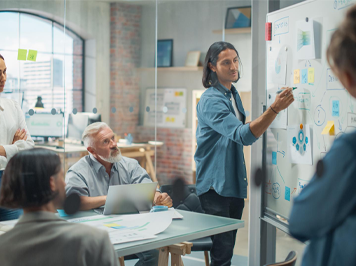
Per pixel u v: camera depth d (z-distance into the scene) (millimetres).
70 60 6094
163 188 2967
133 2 6309
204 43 5898
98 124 2613
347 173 956
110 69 6383
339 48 950
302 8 2355
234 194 2658
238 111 2832
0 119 2625
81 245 1163
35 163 1204
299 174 2393
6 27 4008
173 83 6504
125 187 2135
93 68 6273
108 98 6422
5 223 2008
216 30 5637
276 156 2656
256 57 3141
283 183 2572
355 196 956
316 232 1008
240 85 5285
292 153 2461
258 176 2834
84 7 6102
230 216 2771
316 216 993
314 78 2248
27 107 4168
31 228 1180
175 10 6074
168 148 6508
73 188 2453
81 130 5492
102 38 6281
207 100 2613
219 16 5586
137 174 2721
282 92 2332
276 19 2643
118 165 2695
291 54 2473
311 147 2273
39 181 1195
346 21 954
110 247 1220
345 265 967
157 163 6566
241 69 5270
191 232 1894
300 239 1057
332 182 971
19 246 1154
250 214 3109
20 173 1196
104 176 2635
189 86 6391
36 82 4219
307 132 2309
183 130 6387
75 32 6113
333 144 1013
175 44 6191
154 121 6539
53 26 4359
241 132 2395
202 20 5801
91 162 2633
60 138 4379
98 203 2324
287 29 2512
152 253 2525
